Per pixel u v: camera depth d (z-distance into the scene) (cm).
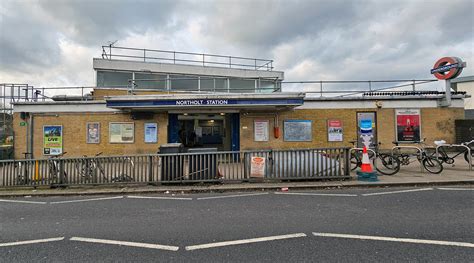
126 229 464
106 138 1365
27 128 1362
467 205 562
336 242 392
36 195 746
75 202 667
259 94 1157
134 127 1367
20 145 1354
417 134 1362
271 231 441
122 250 382
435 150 1021
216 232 442
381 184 761
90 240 420
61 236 439
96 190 773
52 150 1357
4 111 1625
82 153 1359
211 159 830
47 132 1363
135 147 1362
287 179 827
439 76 1360
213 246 389
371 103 1377
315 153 838
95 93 1772
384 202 598
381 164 1062
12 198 723
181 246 391
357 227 450
